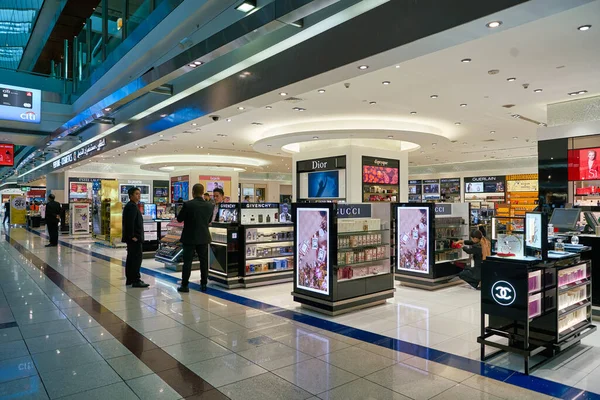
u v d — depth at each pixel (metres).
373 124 10.96
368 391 2.96
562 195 8.70
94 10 11.16
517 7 3.03
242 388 3.00
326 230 5.08
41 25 12.54
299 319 4.89
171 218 11.16
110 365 3.43
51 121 12.16
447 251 7.10
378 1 3.21
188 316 4.97
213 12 5.93
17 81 11.67
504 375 3.28
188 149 16.88
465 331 4.44
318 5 3.04
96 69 10.88
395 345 3.97
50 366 3.40
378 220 5.75
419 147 14.18
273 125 11.80
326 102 8.95
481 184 21.44
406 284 7.09
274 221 7.22
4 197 43.50
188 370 3.33
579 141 8.53
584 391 2.99
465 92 8.06
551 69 6.59
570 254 3.93
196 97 6.93
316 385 3.06
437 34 3.52
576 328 3.93
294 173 14.30
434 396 2.89
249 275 6.76
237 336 4.22
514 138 13.71
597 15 4.59
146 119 8.98
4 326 4.52
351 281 5.25
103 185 14.12
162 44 7.22
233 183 23.19
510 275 3.46
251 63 4.89
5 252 11.40
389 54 4.01
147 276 7.76
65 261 9.70
